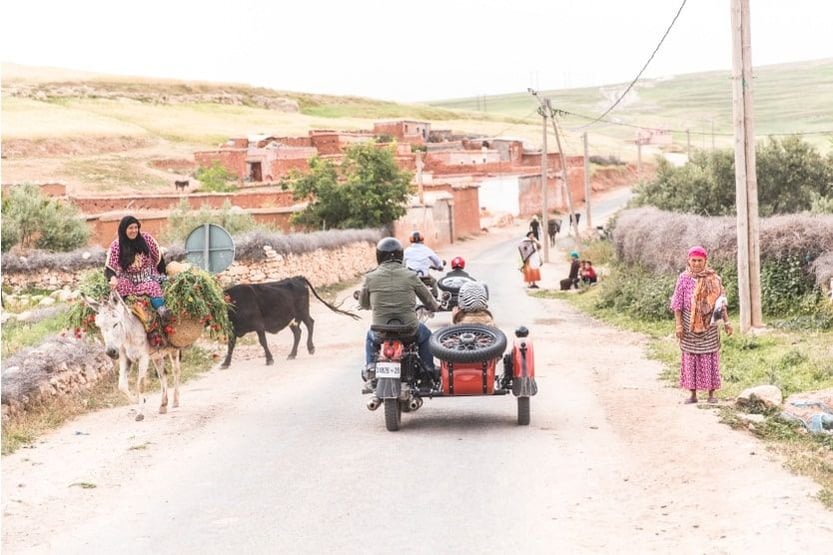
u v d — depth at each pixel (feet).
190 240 63.52
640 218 101.91
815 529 21.84
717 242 73.00
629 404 41.06
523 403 36.47
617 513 24.86
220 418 40.83
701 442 32.37
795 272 64.54
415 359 36.76
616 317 80.84
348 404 43.47
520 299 103.35
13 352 51.49
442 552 21.93
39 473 31.14
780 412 36.83
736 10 60.54
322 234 127.54
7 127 326.03
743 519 23.39
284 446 34.35
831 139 124.36
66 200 179.42
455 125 567.59
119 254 39.32
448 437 35.01
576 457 31.12
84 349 49.32
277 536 23.62
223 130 428.56
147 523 25.26
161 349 41.14
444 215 225.97
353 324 84.48
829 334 55.62
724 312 39.42
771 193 123.44
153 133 398.62
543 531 23.36
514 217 291.79
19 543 23.80
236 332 59.06
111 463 32.32
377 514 25.18
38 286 102.83
